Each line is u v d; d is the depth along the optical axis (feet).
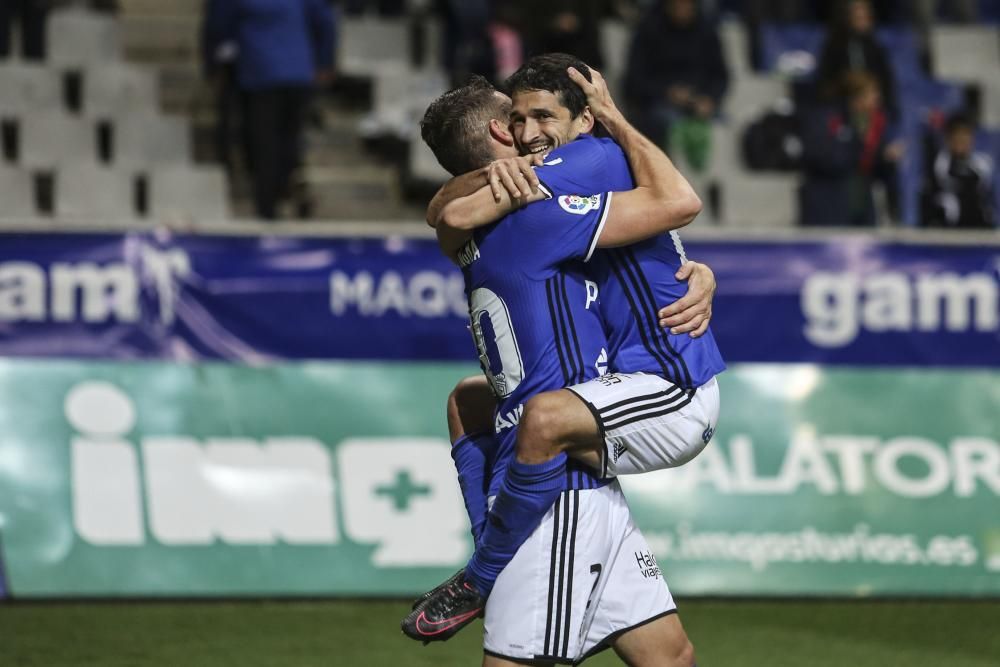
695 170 80.02
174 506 50.26
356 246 53.11
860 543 51.75
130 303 51.85
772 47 96.89
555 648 25.86
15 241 51.24
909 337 54.34
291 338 52.70
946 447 52.85
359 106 89.92
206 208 79.51
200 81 88.99
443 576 50.88
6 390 50.29
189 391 51.03
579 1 80.38
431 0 96.17
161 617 47.26
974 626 47.29
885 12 103.24
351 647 43.24
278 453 50.98
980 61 98.43
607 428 25.44
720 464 51.80
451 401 29.04
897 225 77.77
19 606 48.75
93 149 82.58
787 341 54.03
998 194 89.45
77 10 91.50
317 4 71.67
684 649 26.91
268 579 50.19
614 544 26.48
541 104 26.55
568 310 26.11
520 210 25.84
